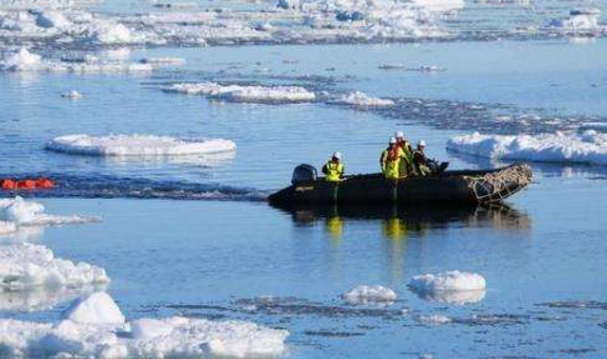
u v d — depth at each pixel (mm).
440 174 110688
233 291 83812
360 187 108500
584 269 89125
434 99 189750
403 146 110312
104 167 129125
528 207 109312
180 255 93188
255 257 92625
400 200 107688
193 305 80562
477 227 101500
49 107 180375
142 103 185125
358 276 87250
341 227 101688
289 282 85938
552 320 77500
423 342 73438
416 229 100875
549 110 176875
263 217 105375
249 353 69812
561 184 120438
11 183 118062
